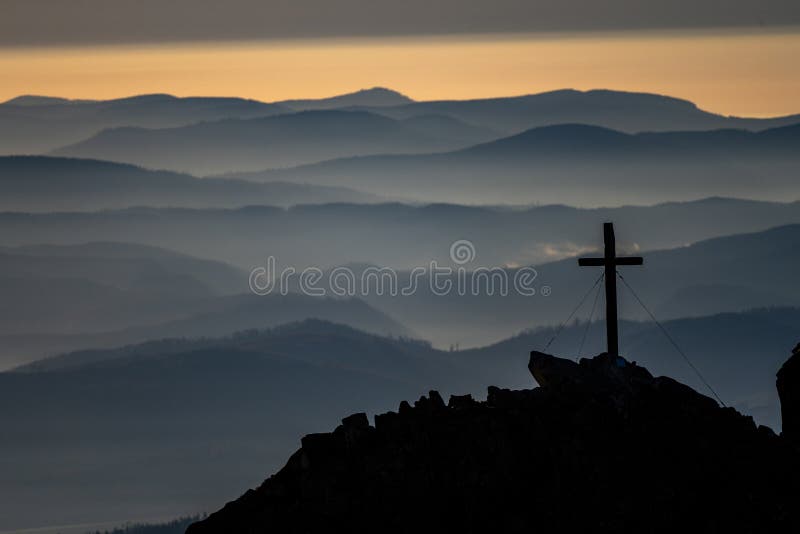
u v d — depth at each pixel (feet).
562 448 281.74
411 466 282.36
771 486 274.16
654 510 271.90
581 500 273.95
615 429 285.64
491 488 279.08
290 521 277.03
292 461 291.58
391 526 274.16
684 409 291.79
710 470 277.44
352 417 294.66
